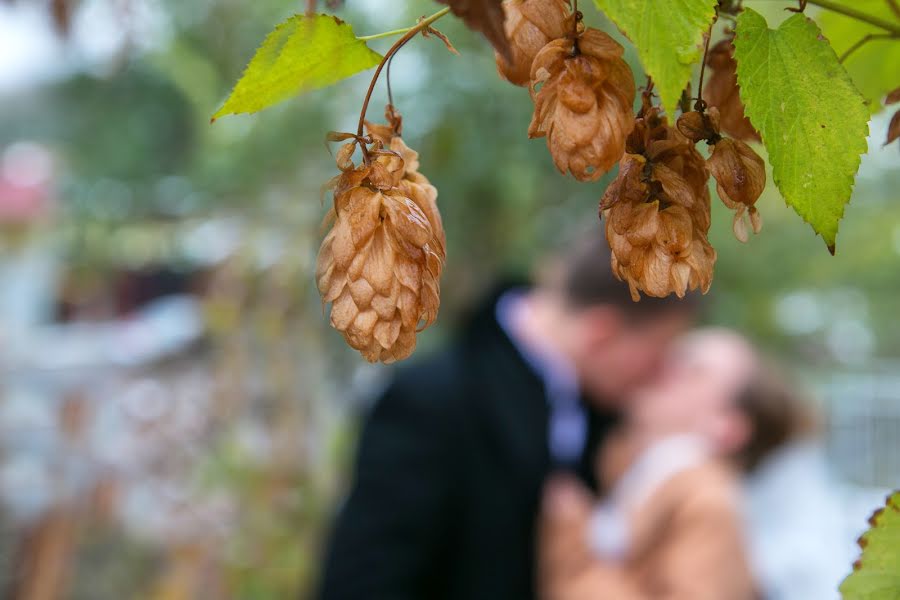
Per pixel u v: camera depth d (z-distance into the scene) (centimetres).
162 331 439
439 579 218
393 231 65
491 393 216
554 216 384
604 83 62
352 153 68
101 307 436
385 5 296
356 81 325
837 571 287
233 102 75
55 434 318
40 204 383
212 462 337
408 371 221
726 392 266
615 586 213
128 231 415
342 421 388
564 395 223
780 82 64
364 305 65
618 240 65
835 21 89
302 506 346
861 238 482
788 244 499
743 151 65
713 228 405
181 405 343
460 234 365
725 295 513
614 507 224
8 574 301
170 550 326
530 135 64
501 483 215
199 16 320
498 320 226
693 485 217
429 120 329
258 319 347
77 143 454
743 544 219
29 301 387
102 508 315
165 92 439
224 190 374
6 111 434
